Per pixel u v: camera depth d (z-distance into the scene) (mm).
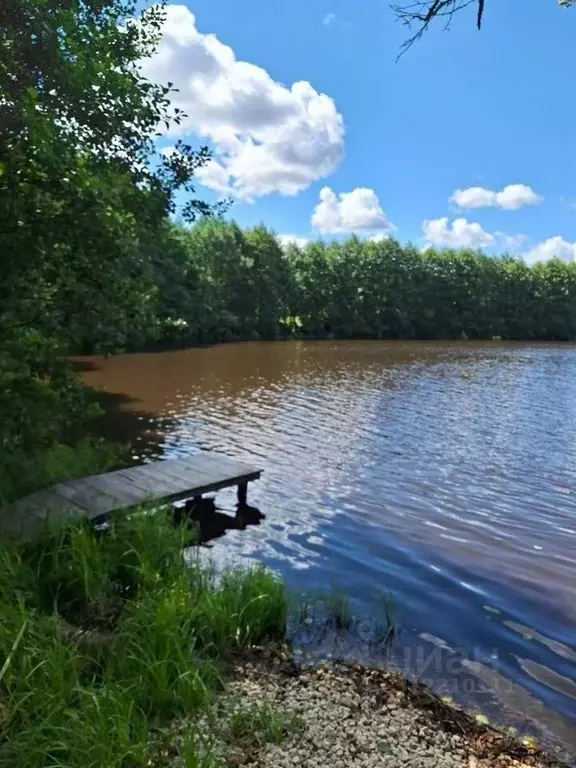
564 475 10367
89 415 6805
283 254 46281
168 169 7691
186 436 12641
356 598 5762
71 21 6590
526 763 3504
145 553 5254
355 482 9742
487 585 6164
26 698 3082
